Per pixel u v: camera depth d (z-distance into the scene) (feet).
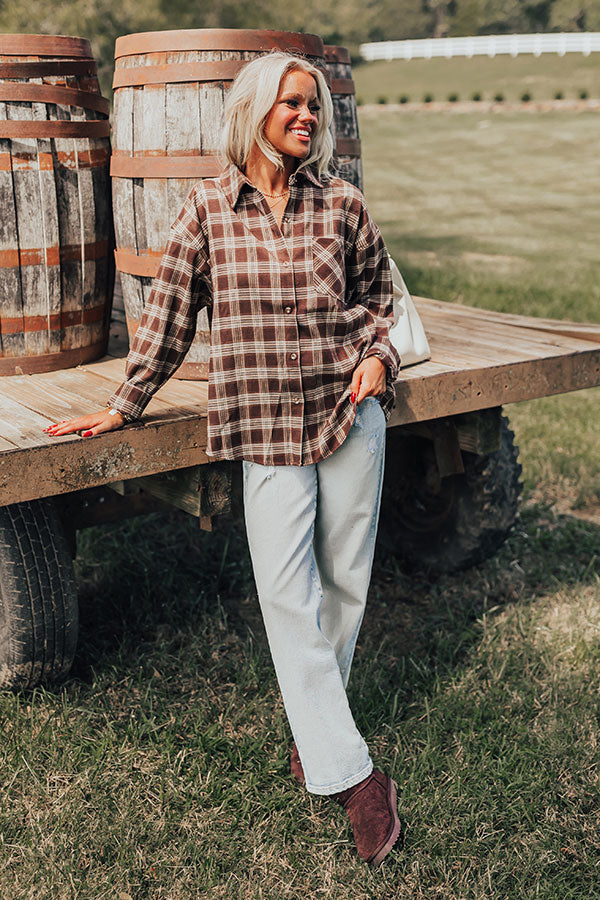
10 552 9.28
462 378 9.96
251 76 6.88
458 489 12.26
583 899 7.59
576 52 121.08
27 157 9.70
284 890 7.68
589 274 35.47
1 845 8.07
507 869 7.85
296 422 7.30
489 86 108.88
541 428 18.66
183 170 9.41
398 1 177.17
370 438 7.61
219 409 7.28
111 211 10.75
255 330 7.09
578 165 69.82
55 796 8.63
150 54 9.41
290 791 8.68
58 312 10.30
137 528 14.08
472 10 169.68
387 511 13.26
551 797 8.67
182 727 9.60
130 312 10.59
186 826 8.29
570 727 9.53
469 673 10.57
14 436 8.02
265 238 7.04
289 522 7.47
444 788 8.73
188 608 12.15
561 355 10.75
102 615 11.82
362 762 7.77
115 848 8.02
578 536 14.32
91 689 10.21
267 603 7.66
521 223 51.26
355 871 7.85
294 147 6.95
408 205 57.62
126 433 8.16
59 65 9.93
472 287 31.48
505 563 13.42
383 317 7.72
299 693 7.68
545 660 10.85
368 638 11.62
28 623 9.41
